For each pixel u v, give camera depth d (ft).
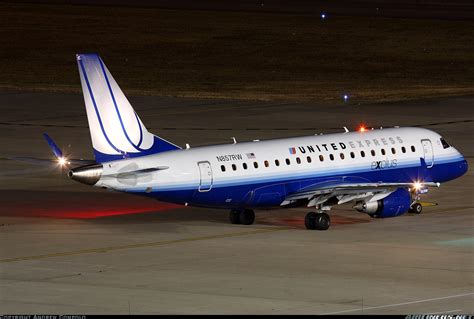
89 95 464.24
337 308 341.82
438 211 528.22
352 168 516.73
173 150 483.10
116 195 579.89
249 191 488.44
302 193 492.95
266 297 357.61
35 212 532.73
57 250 441.27
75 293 364.58
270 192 493.77
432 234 470.80
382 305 345.72
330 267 406.00
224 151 487.61
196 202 482.28
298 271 399.44
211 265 410.93
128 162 465.88
